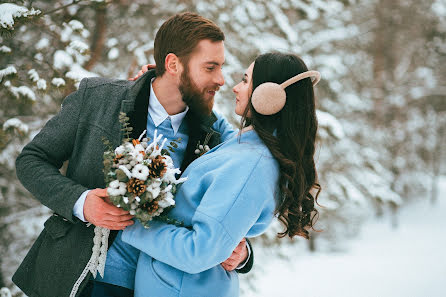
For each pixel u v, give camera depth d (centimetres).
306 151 155
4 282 385
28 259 166
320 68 625
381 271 1018
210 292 145
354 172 597
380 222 1504
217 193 135
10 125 315
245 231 136
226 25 501
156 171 132
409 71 1477
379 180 610
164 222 142
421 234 1366
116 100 160
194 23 162
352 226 1295
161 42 167
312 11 509
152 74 170
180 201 147
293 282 910
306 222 163
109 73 486
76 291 151
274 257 503
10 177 420
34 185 149
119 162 132
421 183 1611
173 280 143
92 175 155
